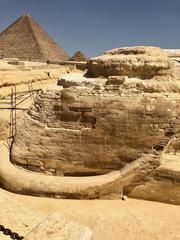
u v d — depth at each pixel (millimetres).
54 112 17375
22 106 29141
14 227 9609
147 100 16266
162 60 17219
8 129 23922
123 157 16516
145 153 16188
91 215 14539
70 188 15789
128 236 13305
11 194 16078
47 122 17359
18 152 17594
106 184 15812
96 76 18594
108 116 16531
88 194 15797
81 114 16953
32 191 16016
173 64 18328
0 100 31188
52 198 15867
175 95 16547
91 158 16766
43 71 46344
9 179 16578
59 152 17000
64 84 18047
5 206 10617
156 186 15828
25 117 18547
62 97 17266
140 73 17328
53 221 7586
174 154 16500
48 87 18438
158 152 15820
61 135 17000
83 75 20047
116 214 14719
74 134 16859
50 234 7270
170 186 15602
